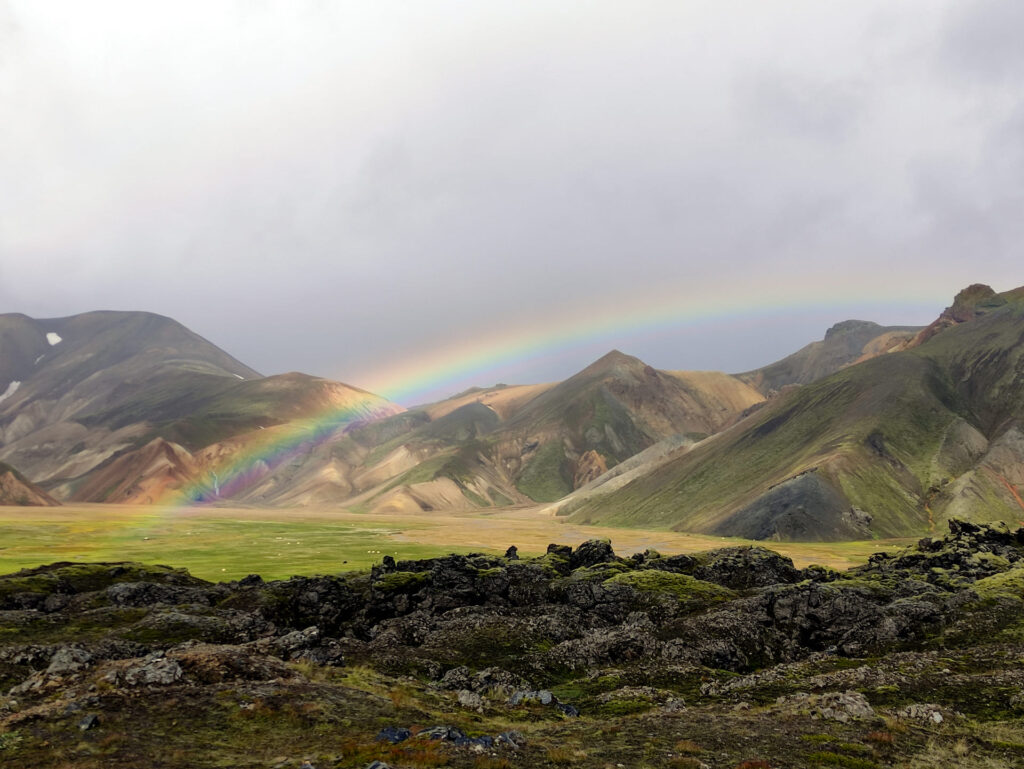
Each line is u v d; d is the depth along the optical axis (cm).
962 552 10906
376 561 16138
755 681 5444
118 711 3550
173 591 8075
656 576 9394
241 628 6538
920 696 4659
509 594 9031
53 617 6669
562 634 7412
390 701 4147
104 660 4938
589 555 11144
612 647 6731
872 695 4731
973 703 4459
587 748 3419
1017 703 4303
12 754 2992
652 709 4716
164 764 2931
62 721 3394
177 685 4038
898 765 3225
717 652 6669
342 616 8112
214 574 13175
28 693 4019
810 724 3888
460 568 9475
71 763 2895
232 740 3278
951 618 7144
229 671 4291
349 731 3491
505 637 6994
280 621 7675
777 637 7394
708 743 3509
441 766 2944
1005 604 7388
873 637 7075
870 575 10344
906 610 7325
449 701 4628
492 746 3328
